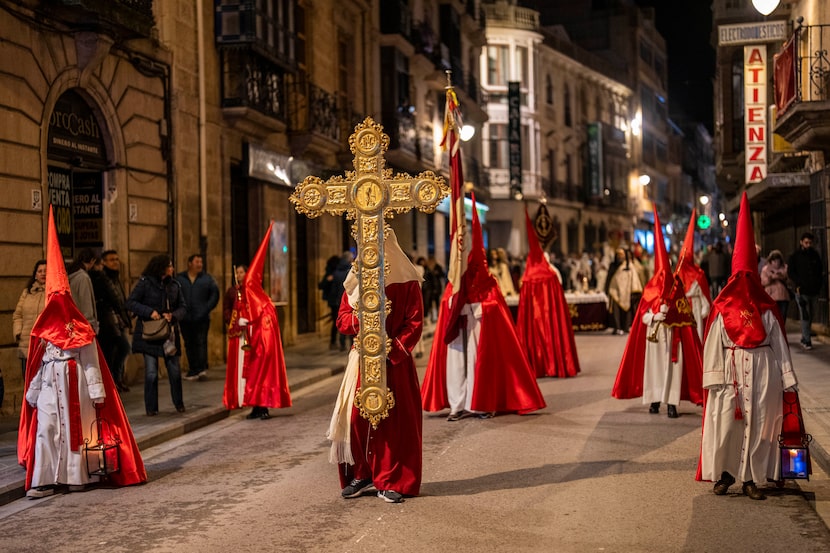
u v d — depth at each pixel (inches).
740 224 291.9
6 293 491.2
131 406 509.7
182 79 698.2
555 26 2368.4
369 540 256.4
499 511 284.5
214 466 368.5
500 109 1969.7
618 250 944.3
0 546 265.6
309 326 978.1
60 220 565.3
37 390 330.6
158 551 253.4
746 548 242.8
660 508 284.4
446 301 466.3
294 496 310.7
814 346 705.0
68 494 329.7
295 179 917.8
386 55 1207.6
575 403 500.7
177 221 681.6
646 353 454.6
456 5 1529.3
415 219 1353.3
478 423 446.9
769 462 290.0
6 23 495.2
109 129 602.9
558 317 611.8
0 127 489.1
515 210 1972.2
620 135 2566.4
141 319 474.9
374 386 291.9
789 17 976.3
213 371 695.1
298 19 933.8
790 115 693.3
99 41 560.4
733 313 288.8
